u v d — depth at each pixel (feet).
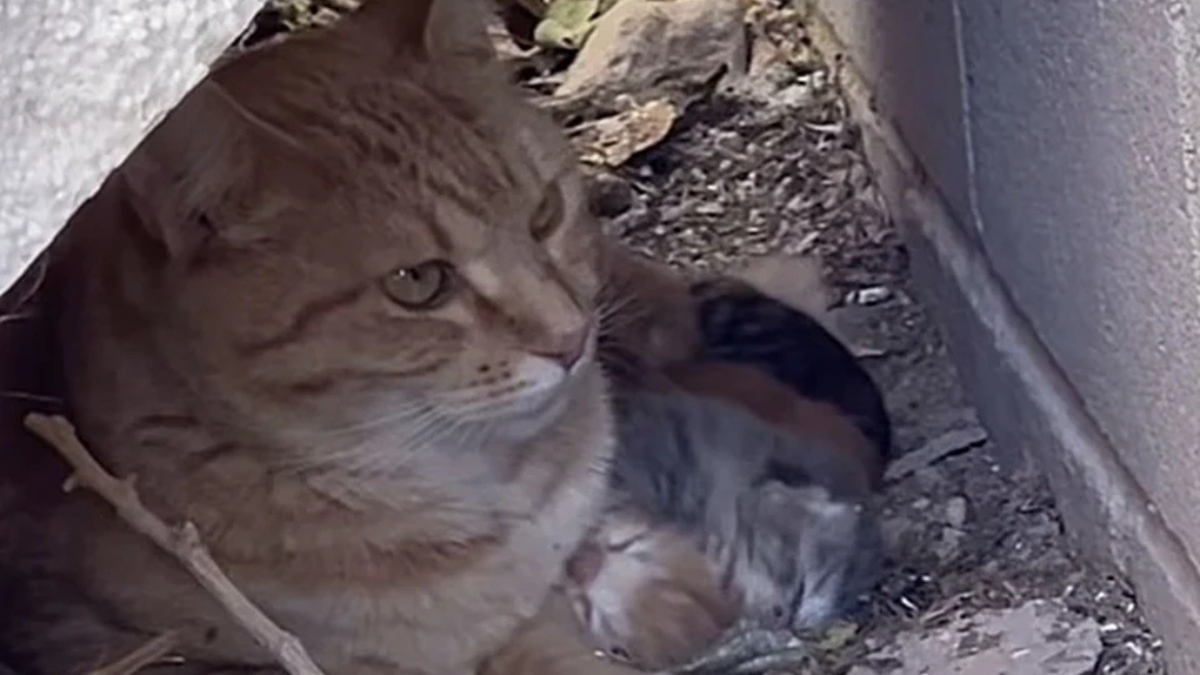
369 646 2.57
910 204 3.14
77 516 2.53
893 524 2.80
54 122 1.73
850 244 3.25
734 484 2.75
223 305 2.43
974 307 2.91
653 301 2.89
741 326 2.91
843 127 3.41
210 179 2.37
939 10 2.84
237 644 2.53
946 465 2.89
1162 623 2.53
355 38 2.56
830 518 2.73
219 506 2.48
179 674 2.54
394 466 2.50
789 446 2.77
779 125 3.46
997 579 2.68
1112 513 2.60
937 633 2.61
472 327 2.44
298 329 2.42
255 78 2.49
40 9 1.71
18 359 2.58
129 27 1.74
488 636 2.62
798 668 2.64
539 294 2.45
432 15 2.52
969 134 2.82
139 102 1.76
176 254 2.41
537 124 2.55
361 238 2.40
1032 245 2.68
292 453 2.47
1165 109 2.25
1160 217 2.31
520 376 2.45
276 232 2.40
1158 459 2.45
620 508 2.76
